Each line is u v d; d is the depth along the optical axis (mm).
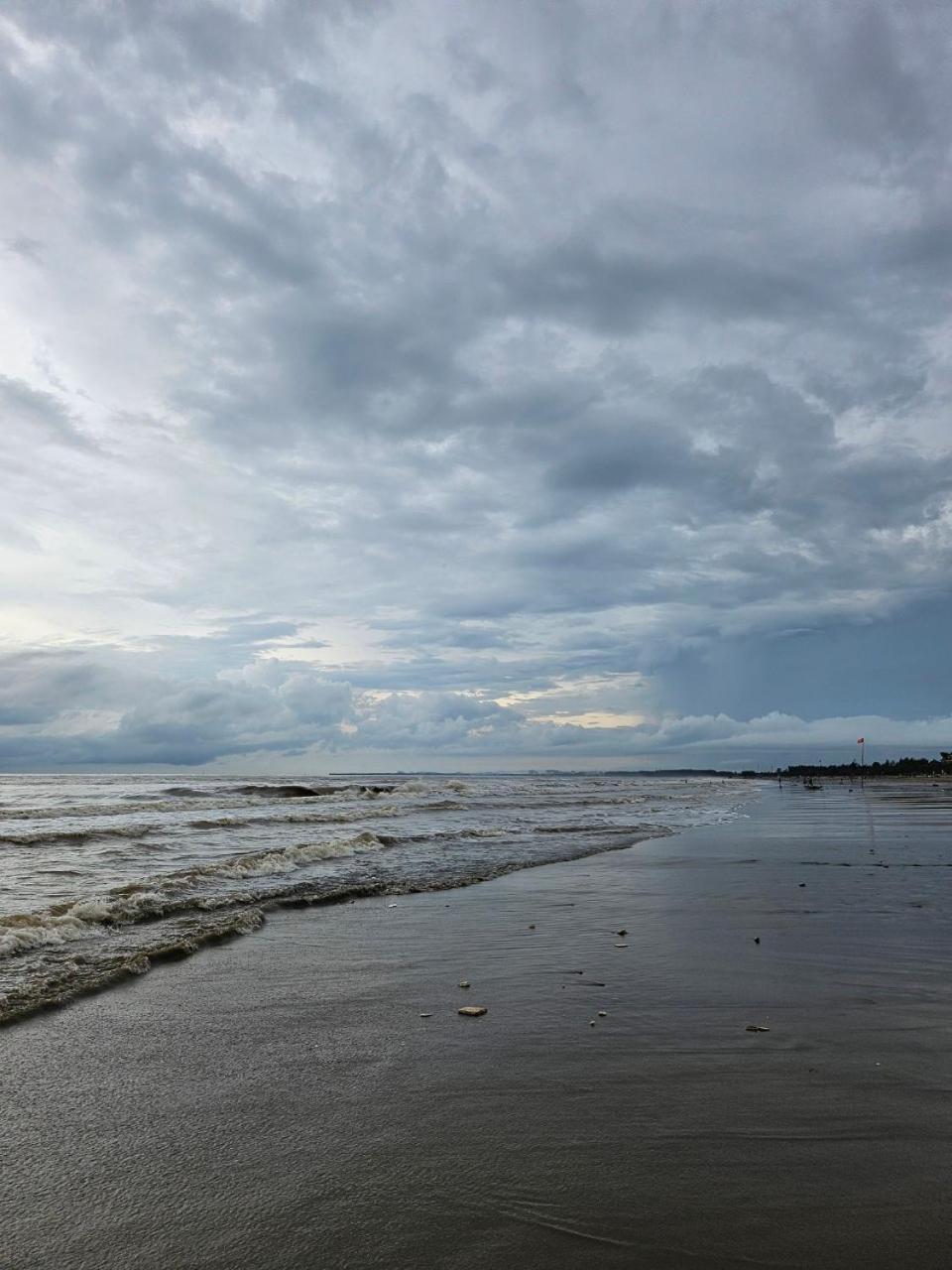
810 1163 3537
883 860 15422
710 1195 3275
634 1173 3457
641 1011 5801
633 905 10438
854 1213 3135
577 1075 4582
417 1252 2891
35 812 28031
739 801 47125
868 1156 3604
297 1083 4469
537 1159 3584
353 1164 3545
